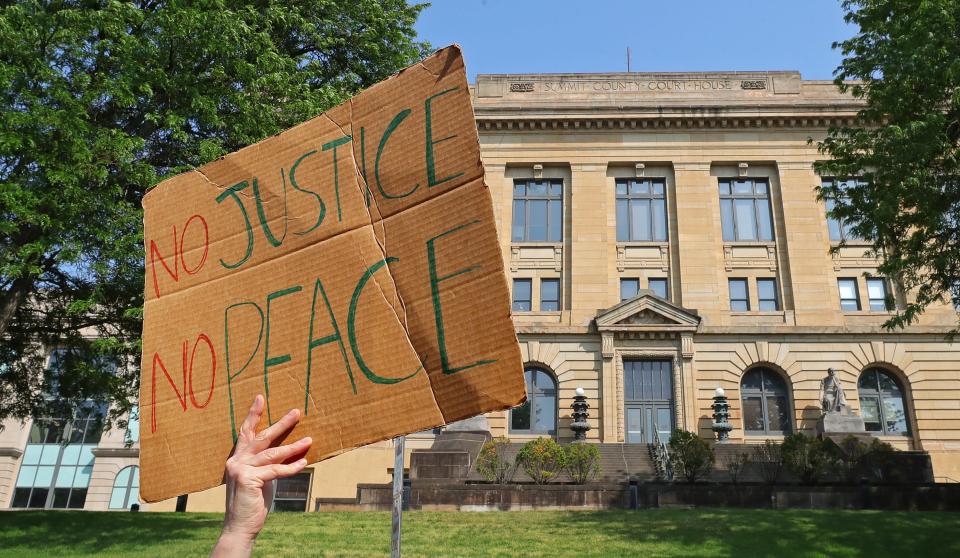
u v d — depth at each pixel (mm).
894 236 16328
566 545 12961
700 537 13773
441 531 14578
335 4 17969
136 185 15664
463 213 2654
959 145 15055
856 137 16234
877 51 16094
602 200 36188
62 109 13406
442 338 2570
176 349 3023
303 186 2992
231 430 2785
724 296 34594
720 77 37688
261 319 2896
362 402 2619
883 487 19266
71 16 13484
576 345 33656
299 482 28516
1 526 15000
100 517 17219
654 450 29297
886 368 33062
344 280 2795
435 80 2838
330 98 16703
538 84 38281
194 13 14375
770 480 23891
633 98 37625
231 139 16156
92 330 29484
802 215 35312
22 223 13641
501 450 27469
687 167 36500
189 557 11781
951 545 13102
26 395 19578
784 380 33250
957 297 16531
